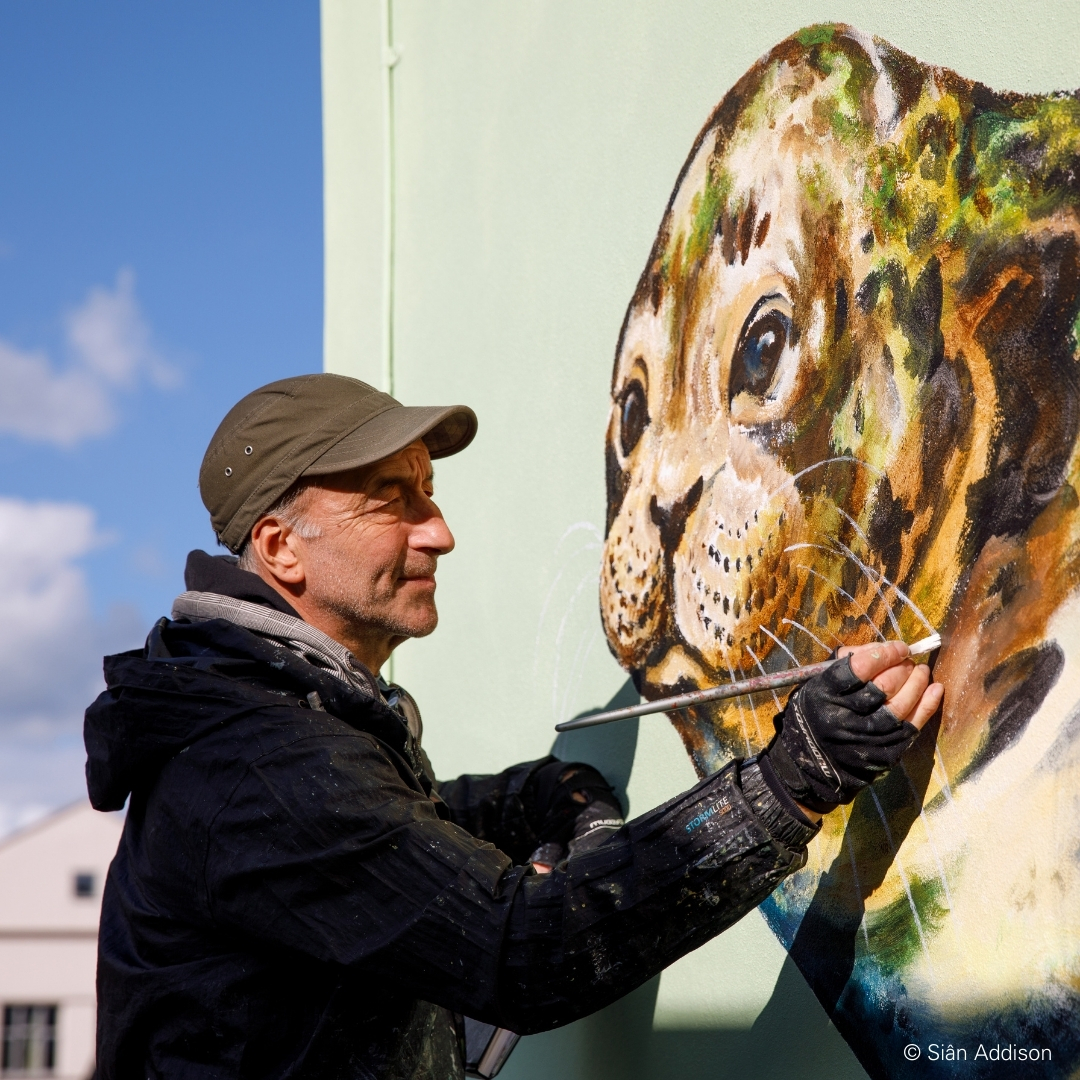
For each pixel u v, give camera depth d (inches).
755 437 69.4
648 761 78.2
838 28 65.0
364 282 129.7
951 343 55.3
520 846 81.3
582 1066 80.3
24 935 892.0
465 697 102.9
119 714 61.5
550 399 93.9
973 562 53.0
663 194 81.2
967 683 52.7
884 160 60.6
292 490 68.5
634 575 81.0
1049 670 48.9
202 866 58.8
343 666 65.7
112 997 63.4
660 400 79.7
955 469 54.6
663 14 82.7
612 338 86.0
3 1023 877.8
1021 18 53.0
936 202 57.1
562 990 53.7
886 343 59.5
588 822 76.0
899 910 56.1
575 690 87.1
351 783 57.4
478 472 104.0
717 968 69.0
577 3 94.0
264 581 68.7
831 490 62.7
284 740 58.7
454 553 107.3
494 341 103.0
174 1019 60.8
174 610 70.6
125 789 63.3
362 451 67.1
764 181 70.3
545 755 89.9
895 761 51.7
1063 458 49.1
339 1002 58.9
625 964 53.2
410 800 58.7
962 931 52.4
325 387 70.5
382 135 126.2
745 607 69.3
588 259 90.0
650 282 81.7
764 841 52.2
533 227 98.1
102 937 65.9
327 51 141.3
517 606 96.0
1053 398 49.8
